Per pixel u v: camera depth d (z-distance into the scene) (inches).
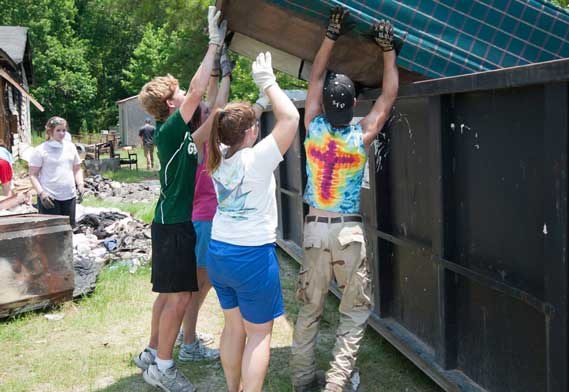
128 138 1381.6
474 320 126.5
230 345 133.9
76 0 2288.4
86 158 834.2
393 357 166.1
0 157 254.7
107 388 153.6
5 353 175.2
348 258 130.8
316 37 151.8
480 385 125.7
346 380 132.3
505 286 110.7
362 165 132.2
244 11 144.6
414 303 153.4
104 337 186.9
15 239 200.2
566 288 93.0
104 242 280.4
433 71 134.8
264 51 176.6
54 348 178.7
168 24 685.9
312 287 135.9
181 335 180.2
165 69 784.3
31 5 1978.3
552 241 95.6
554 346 96.4
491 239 116.9
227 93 149.5
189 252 139.4
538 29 134.3
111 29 2290.8
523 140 105.0
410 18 133.0
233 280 122.7
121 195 532.1
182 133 134.3
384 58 132.4
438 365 136.9
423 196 142.9
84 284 221.6
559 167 92.4
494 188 114.6
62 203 274.5
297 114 122.0
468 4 133.1
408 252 154.8
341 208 131.8
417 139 143.7
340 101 129.0
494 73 104.0
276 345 179.0
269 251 123.5
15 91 949.2
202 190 155.0
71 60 2012.8
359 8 132.3
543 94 98.7
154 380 144.1
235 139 122.5
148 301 219.1
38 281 205.3
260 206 121.8
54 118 271.3
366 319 136.6
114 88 2294.5
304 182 244.1
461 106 123.8
